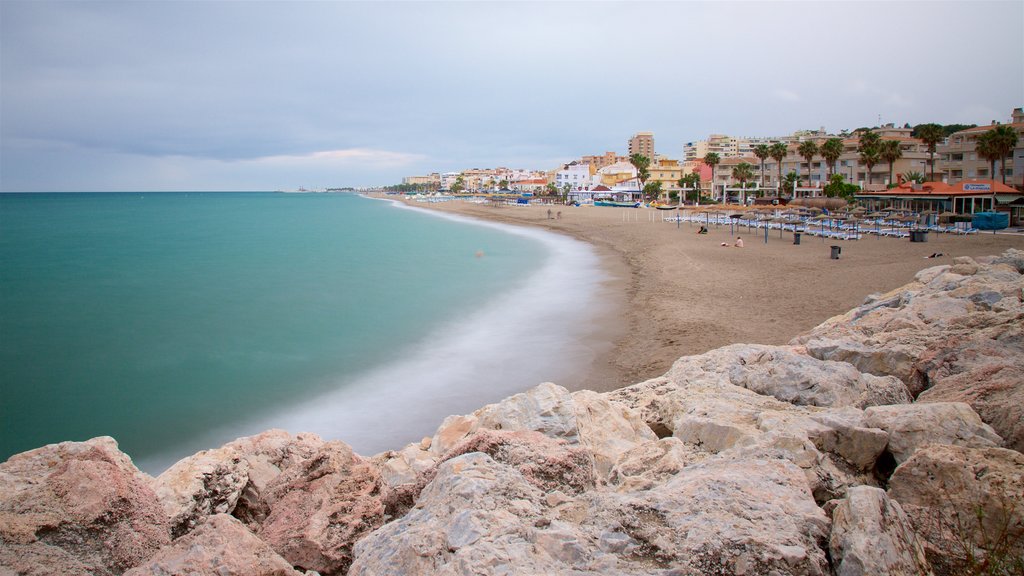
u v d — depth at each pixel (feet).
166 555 15.57
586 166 590.55
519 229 272.10
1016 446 18.02
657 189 421.59
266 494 21.71
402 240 232.53
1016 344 26.91
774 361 27.96
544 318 86.43
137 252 195.83
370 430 49.90
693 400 26.20
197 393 61.21
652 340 69.51
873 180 290.56
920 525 14.48
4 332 87.97
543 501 15.38
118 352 77.10
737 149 628.69
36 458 18.74
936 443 16.90
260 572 14.98
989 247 129.59
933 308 36.96
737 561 12.17
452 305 100.48
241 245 217.97
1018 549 13.29
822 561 12.44
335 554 17.52
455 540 13.38
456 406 54.13
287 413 54.95
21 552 14.98
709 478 15.23
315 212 510.99
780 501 14.19
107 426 53.93
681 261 130.31
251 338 82.74
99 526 16.52
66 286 128.36
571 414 21.90
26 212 503.20
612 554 12.57
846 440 18.21
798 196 312.29
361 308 100.89
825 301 81.30
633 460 19.69
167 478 21.07
